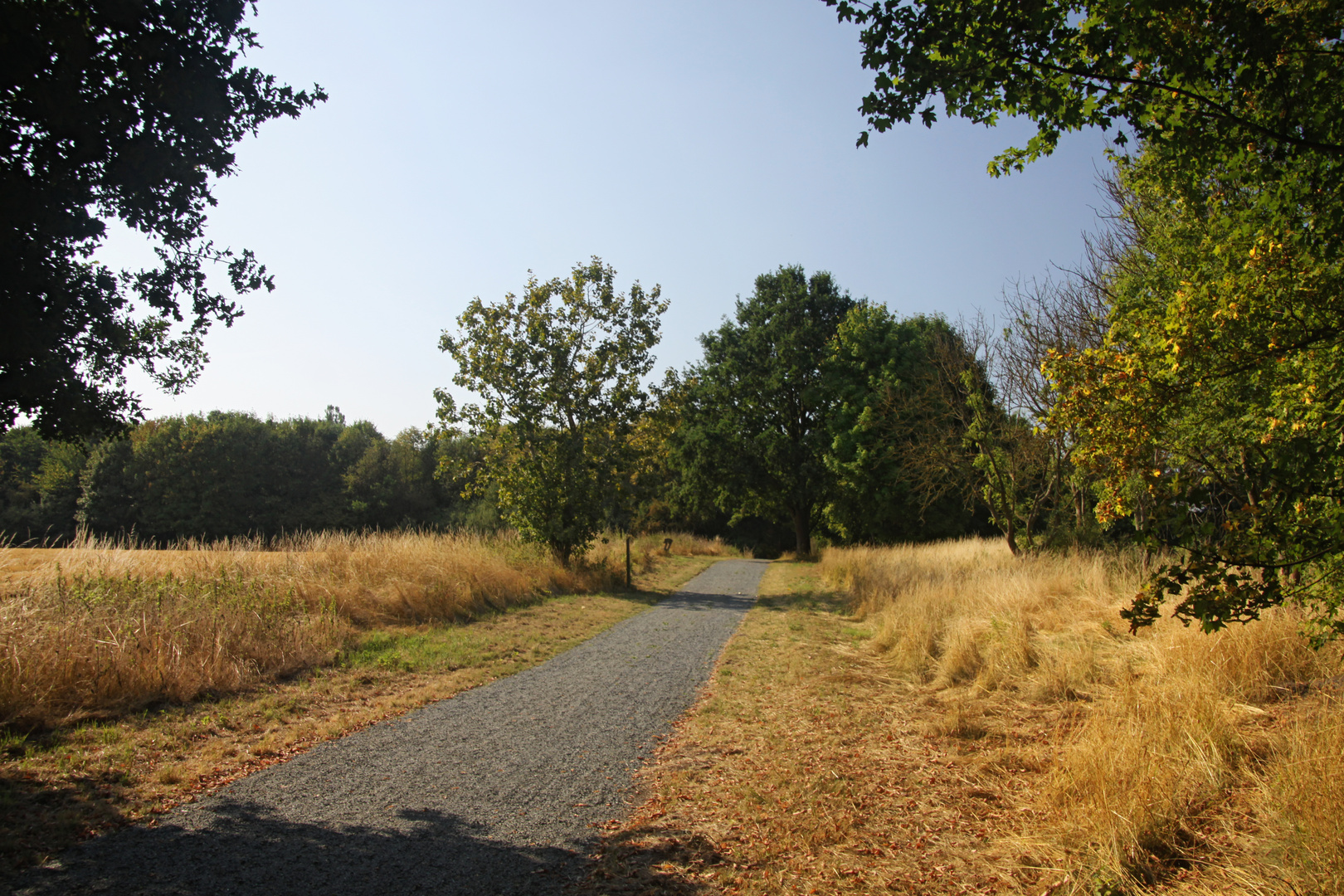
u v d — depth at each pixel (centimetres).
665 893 344
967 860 377
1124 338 481
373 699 695
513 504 1898
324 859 368
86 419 523
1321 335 356
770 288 3997
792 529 4962
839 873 365
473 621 1161
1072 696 663
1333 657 555
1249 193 450
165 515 4872
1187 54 321
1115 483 413
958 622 936
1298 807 348
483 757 545
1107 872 339
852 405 3334
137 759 501
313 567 1134
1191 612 347
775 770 525
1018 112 388
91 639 643
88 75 432
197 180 488
